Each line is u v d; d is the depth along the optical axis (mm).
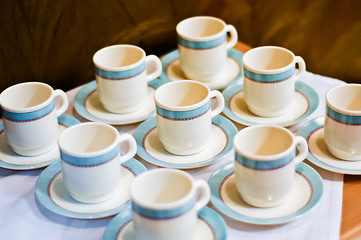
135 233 594
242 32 1280
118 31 1070
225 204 663
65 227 661
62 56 1021
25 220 673
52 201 680
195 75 917
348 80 1318
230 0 1211
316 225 642
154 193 606
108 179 660
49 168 729
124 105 840
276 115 831
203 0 1176
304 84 885
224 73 953
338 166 723
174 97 772
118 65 872
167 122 726
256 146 670
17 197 713
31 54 981
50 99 748
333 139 719
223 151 755
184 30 941
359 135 700
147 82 932
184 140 736
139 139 788
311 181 682
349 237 646
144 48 1134
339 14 1239
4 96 762
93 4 1008
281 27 1296
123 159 697
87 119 861
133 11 1069
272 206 654
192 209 573
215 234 610
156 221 560
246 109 853
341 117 695
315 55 1315
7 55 954
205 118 735
